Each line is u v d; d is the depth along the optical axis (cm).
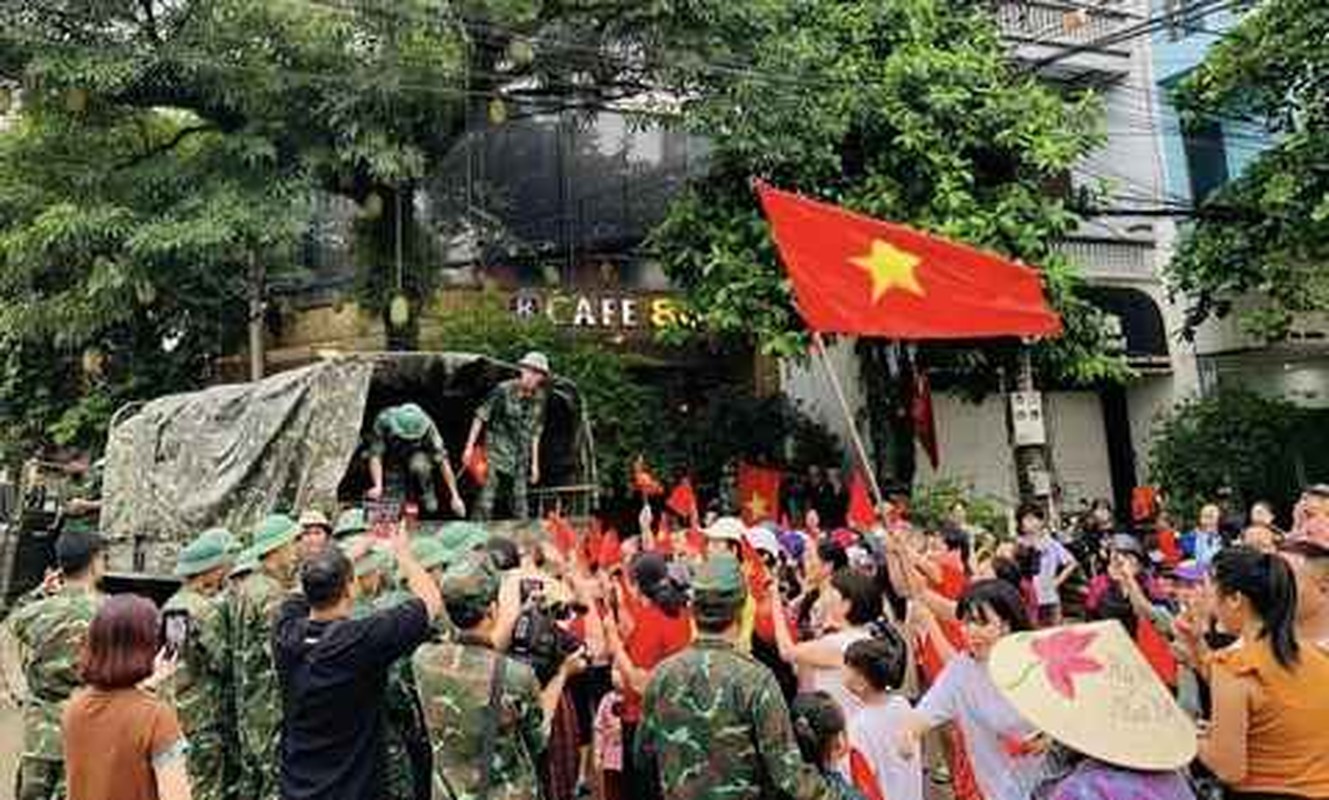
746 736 405
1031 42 1947
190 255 1327
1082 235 2039
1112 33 2089
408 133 1432
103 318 1442
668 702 416
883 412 1750
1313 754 384
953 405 2008
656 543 948
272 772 546
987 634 464
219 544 630
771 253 1553
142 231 1306
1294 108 1716
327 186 1513
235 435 909
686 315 1662
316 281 1803
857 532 920
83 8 1311
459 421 1027
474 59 1523
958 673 475
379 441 891
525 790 456
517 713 458
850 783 457
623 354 1864
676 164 1939
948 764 589
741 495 1552
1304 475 1878
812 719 448
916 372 1698
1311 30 1591
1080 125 1667
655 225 1819
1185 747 303
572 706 698
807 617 733
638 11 1476
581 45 1511
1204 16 1889
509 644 514
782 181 1578
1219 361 2111
